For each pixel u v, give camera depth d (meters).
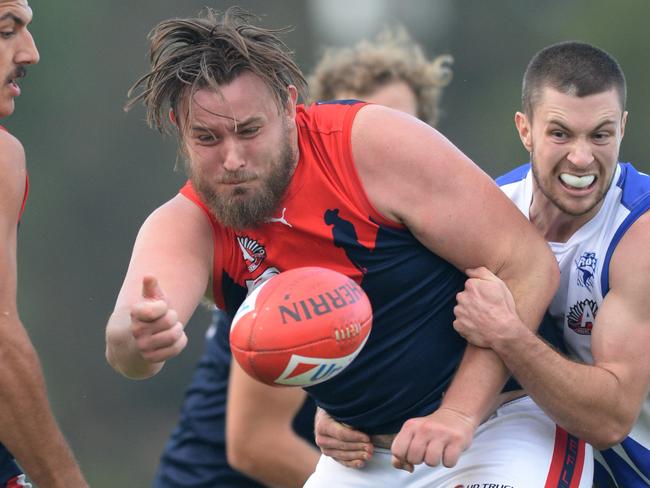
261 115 14.12
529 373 14.57
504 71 67.62
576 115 15.02
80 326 59.66
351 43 70.38
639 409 15.12
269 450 19.16
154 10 66.81
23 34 14.92
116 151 63.22
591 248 15.63
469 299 14.71
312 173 14.71
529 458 15.54
